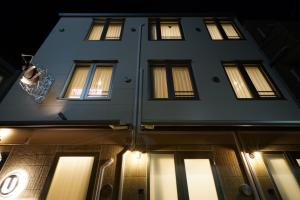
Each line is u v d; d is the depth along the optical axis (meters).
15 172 4.59
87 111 5.84
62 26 9.03
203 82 6.82
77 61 7.34
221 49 8.11
